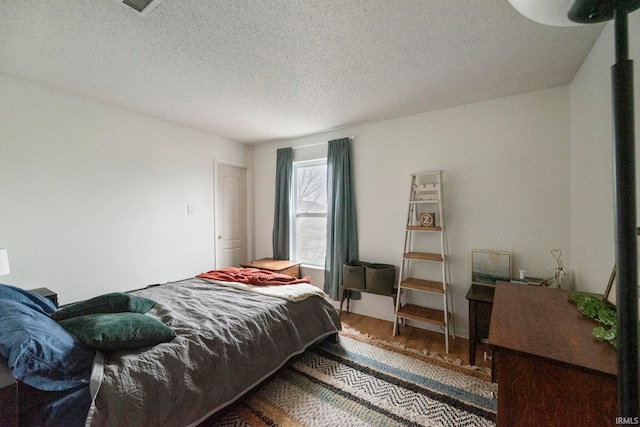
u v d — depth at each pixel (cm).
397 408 164
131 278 288
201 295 219
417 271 291
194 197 352
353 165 334
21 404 95
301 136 382
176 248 332
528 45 173
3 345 98
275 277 259
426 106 271
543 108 232
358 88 233
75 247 248
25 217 221
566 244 223
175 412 123
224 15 146
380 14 146
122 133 280
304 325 210
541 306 135
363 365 212
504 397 95
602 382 83
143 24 154
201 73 209
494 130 252
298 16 147
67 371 107
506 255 245
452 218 271
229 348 153
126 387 113
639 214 120
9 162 213
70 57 187
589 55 180
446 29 158
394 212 306
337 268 333
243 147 422
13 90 214
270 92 242
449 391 180
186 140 342
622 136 42
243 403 169
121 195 280
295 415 159
